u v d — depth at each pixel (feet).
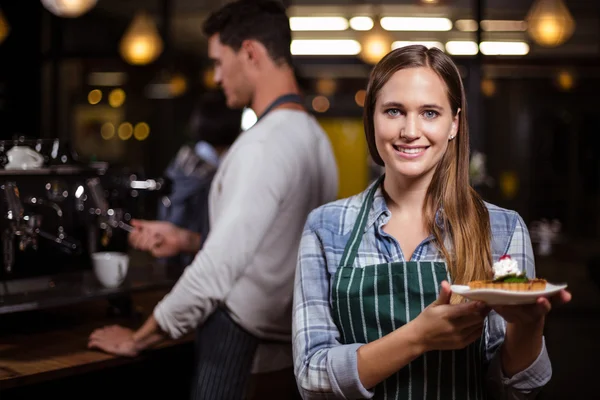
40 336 7.16
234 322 6.63
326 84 32.09
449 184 4.31
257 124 6.84
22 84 20.44
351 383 3.97
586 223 34.60
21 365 6.20
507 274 3.70
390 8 25.39
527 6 24.26
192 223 10.36
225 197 6.59
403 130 4.13
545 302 3.51
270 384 6.93
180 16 26.71
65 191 7.84
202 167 10.44
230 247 6.35
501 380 4.09
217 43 7.17
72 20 24.20
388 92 4.16
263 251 6.59
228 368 6.68
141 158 29.84
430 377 4.14
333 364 4.02
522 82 33.83
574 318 22.00
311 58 26.13
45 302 6.81
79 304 8.34
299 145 6.75
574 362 17.62
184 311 6.45
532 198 34.65
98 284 7.67
